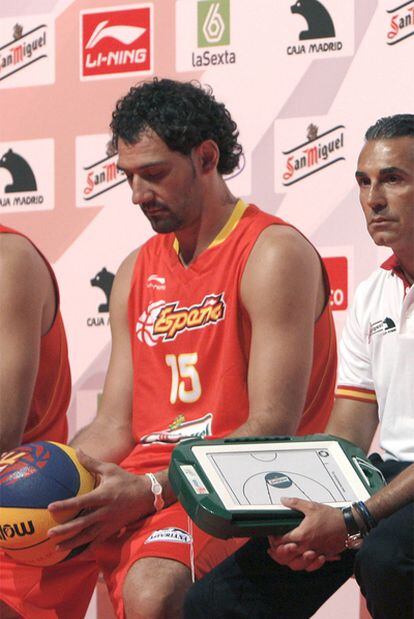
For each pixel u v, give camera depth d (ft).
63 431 20.59
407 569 14.71
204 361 18.43
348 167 22.84
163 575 16.48
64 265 24.30
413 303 17.30
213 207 18.88
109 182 24.20
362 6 22.85
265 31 23.34
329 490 15.40
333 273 22.77
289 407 17.70
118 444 18.99
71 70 24.53
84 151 24.35
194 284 18.81
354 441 17.60
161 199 18.31
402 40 22.63
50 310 19.95
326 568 16.12
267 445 15.92
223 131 19.03
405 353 17.12
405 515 15.05
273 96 23.22
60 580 18.60
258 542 16.15
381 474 16.02
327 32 23.00
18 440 18.81
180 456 15.58
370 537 14.94
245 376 18.33
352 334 18.01
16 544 16.66
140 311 19.34
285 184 23.09
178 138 18.16
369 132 17.35
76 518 16.67
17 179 24.66
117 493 16.89
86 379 24.02
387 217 16.93
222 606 15.89
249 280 18.30
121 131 18.40
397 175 16.87
